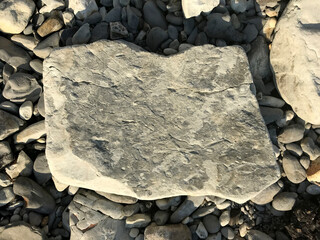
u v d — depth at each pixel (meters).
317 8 0.59
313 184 0.61
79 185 0.55
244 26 0.65
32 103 0.61
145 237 0.57
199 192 0.54
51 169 0.54
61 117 0.54
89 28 0.62
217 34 0.63
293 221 0.60
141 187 0.53
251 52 0.64
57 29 0.64
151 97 0.56
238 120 0.55
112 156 0.53
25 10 0.62
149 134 0.55
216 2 0.61
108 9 0.65
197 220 0.61
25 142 0.60
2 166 0.59
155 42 0.63
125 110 0.55
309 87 0.57
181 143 0.54
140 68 0.56
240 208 0.62
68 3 0.63
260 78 0.64
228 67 0.57
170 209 0.61
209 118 0.55
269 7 0.65
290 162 0.62
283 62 0.61
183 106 0.55
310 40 0.57
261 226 0.62
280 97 0.64
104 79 0.56
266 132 0.55
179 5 0.64
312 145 0.62
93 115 0.54
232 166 0.54
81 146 0.53
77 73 0.56
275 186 0.61
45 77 0.56
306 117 0.61
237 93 0.56
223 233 0.61
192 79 0.56
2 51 0.61
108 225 0.58
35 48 0.62
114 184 0.53
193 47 0.57
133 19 0.62
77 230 0.58
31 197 0.58
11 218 0.59
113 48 0.57
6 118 0.60
